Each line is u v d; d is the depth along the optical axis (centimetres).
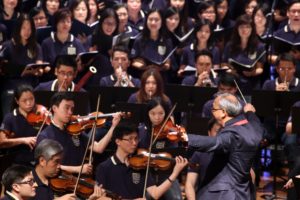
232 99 1213
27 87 1479
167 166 1259
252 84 1902
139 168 1245
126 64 1759
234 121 1200
